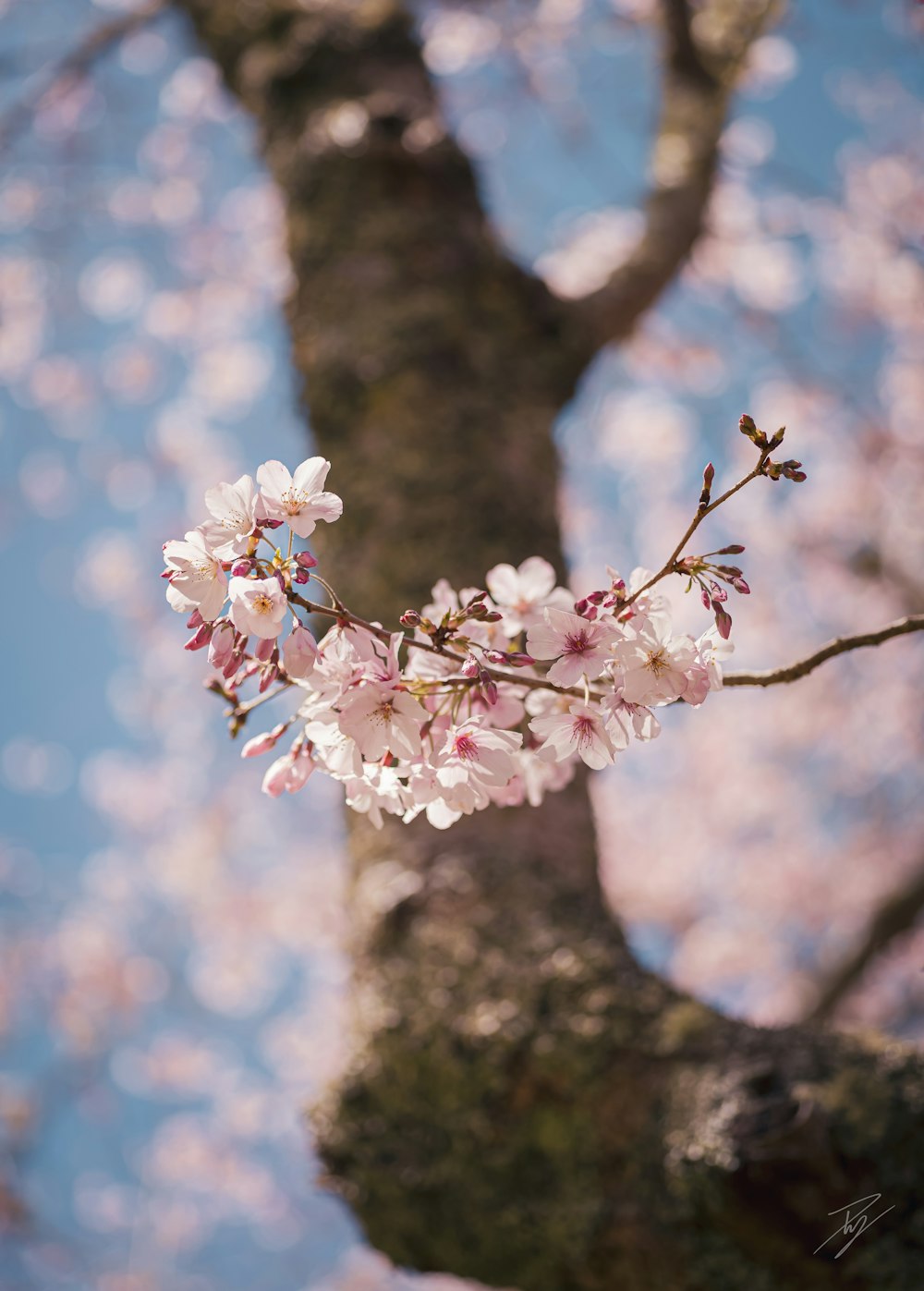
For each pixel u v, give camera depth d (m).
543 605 1.30
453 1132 1.63
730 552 1.01
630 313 2.87
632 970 1.70
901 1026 5.98
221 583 0.98
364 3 3.03
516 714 1.10
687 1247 1.43
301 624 0.94
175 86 6.00
